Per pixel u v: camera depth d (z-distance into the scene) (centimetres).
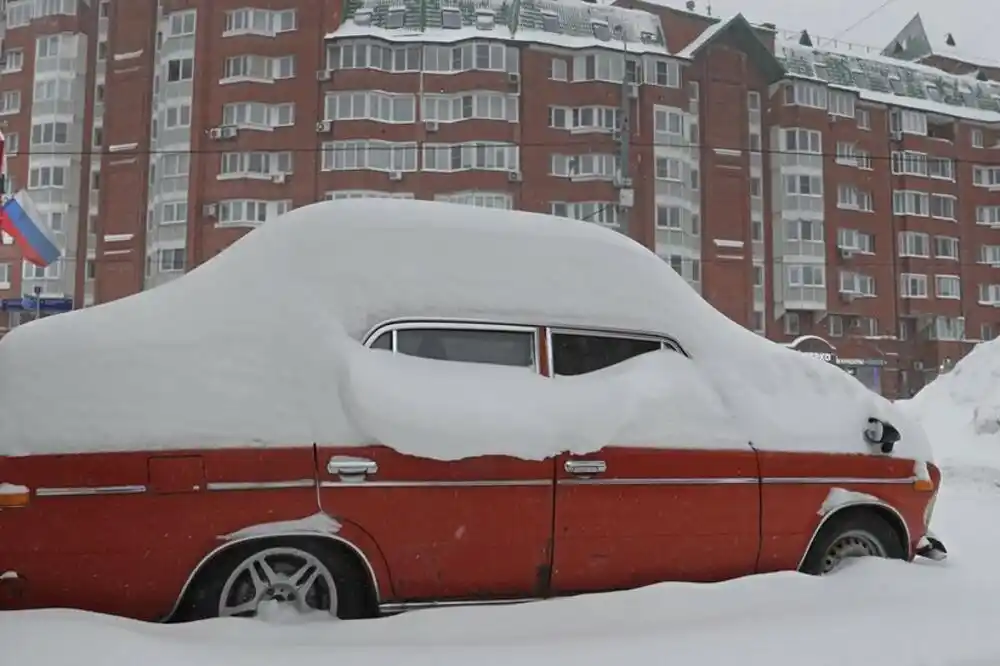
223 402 370
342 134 4416
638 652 348
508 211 469
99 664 299
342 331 400
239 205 4372
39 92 4819
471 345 420
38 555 343
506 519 394
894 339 5212
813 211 5031
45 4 4847
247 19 4481
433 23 4619
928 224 5409
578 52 4600
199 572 360
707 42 4806
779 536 445
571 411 413
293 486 367
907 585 443
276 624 359
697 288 4712
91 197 4816
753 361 474
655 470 420
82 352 369
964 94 5825
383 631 360
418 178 4438
